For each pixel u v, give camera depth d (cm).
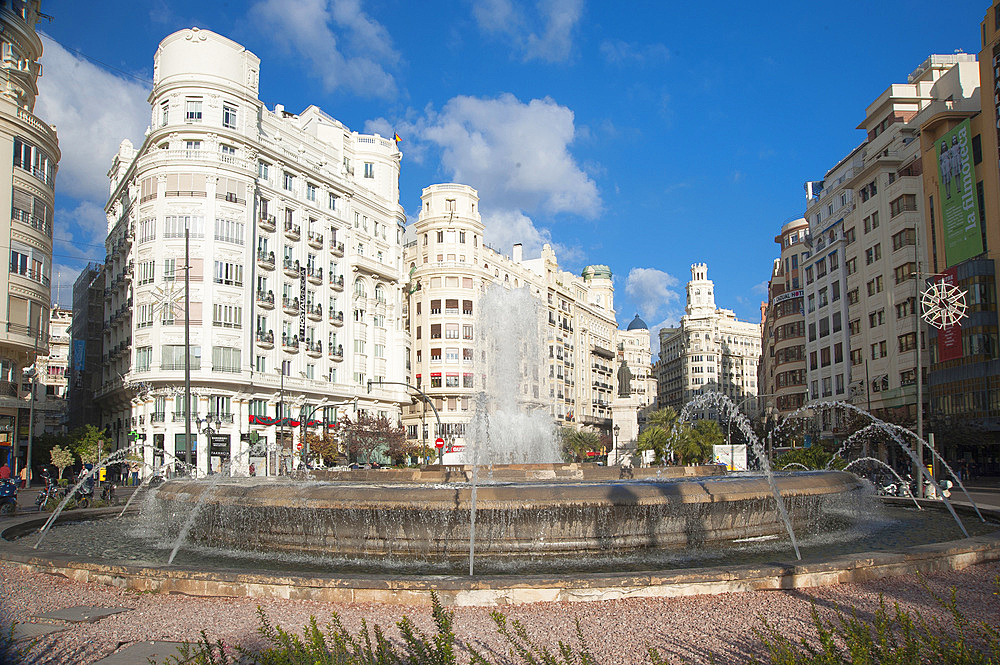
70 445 5216
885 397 5731
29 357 4559
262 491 1351
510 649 632
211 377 5178
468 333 8462
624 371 6178
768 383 10469
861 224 6200
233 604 882
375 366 6912
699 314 17850
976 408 4669
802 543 1431
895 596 877
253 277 5597
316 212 6288
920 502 2114
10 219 4278
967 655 538
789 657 541
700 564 1210
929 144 5334
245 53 5734
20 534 1614
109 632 761
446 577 897
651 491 1273
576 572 1147
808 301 7350
